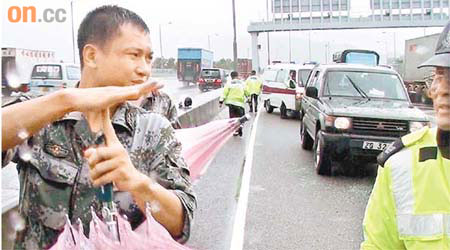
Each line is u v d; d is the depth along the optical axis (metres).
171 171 1.43
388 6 30.75
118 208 1.31
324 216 6.09
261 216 6.04
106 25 1.35
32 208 1.39
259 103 23.94
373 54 24.33
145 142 1.42
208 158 5.22
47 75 14.36
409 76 24.11
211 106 18.38
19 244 1.39
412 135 1.70
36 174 1.37
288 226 5.68
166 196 1.27
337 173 8.57
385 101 8.81
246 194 7.09
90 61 1.38
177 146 1.49
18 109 1.09
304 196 7.05
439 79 1.52
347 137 7.76
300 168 9.09
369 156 7.82
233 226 5.59
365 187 7.62
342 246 5.07
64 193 1.35
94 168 1.12
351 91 9.17
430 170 1.61
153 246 1.19
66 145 1.36
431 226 1.59
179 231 1.36
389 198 1.69
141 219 1.35
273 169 8.97
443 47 1.51
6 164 1.38
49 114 1.09
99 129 1.13
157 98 3.34
